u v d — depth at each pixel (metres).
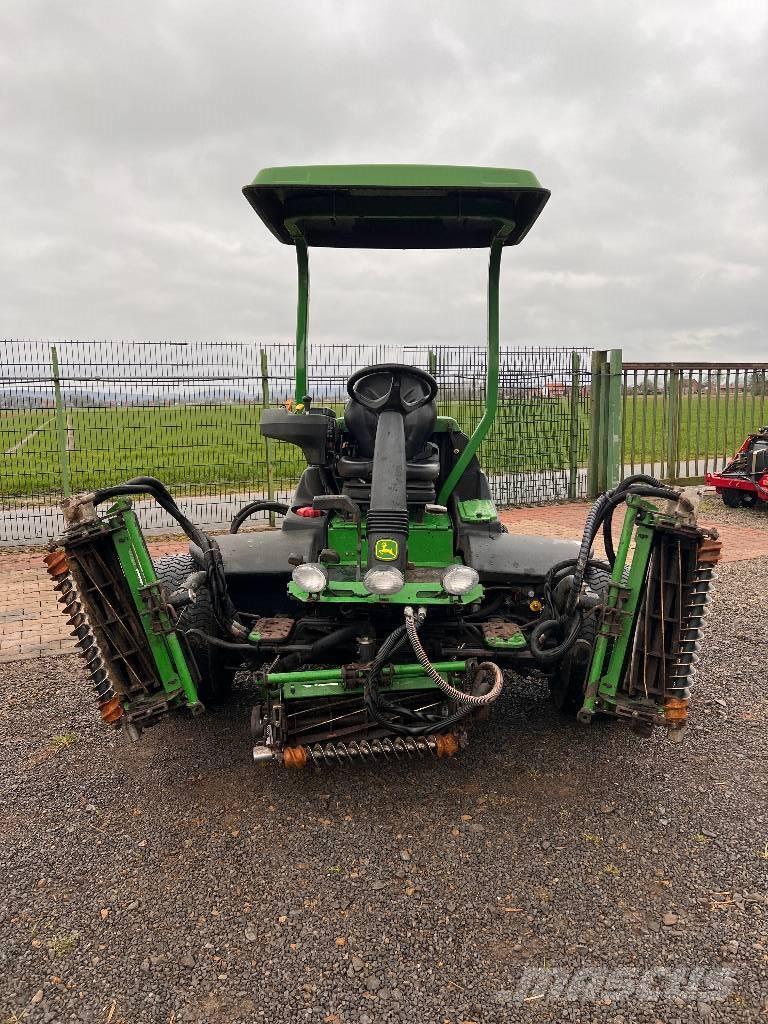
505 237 4.11
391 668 3.13
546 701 4.30
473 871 2.81
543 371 11.75
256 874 2.81
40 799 3.35
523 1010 2.20
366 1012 2.19
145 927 2.54
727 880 2.75
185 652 3.26
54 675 4.84
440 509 3.73
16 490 12.83
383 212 3.80
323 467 3.91
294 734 3.12
